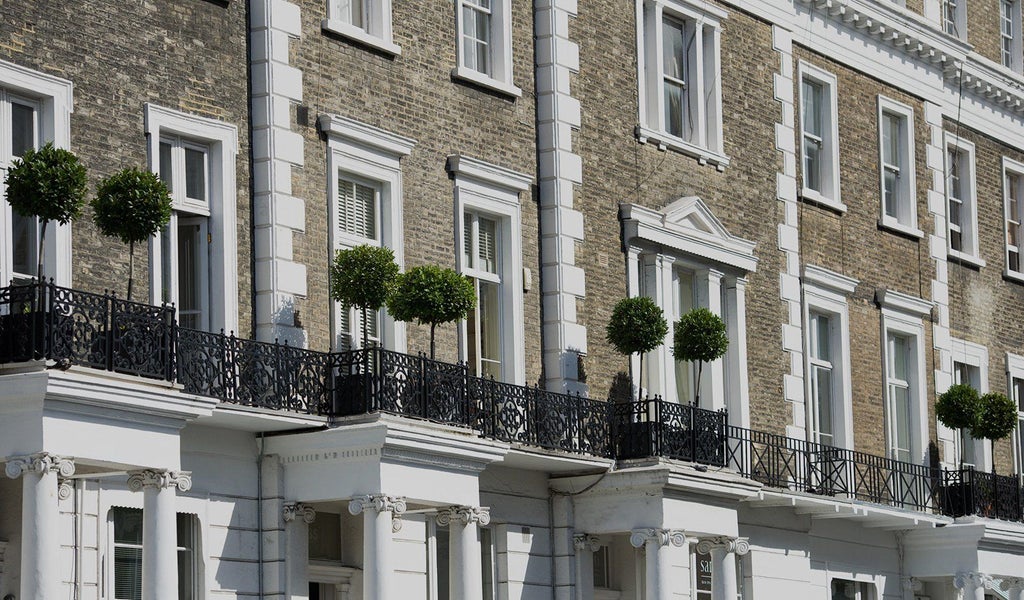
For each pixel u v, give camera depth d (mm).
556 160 27391
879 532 33031
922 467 33625
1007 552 33750
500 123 26875
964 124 37438
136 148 21797
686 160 29922
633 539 26344
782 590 30250
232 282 22641
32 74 20719
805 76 33156
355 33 24531
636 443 26656
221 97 22906
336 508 23781
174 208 22312
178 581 21719
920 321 35031
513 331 26562
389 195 24906
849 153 33938
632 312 27031
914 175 35531
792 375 31438
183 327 21234
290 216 23328
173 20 22438
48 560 18500
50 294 18953
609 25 28844
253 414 21672
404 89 25344
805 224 32438
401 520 23359
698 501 27016
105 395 19141
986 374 36938
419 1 25828
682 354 27562
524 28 27594
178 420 20062
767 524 30109
